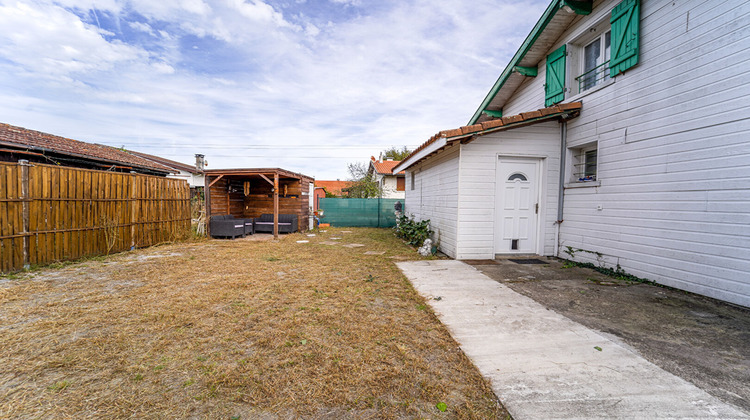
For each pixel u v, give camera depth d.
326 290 4.18
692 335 2.76
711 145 3.85
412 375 2.11
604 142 5.48
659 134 4.50
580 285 4.44
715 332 2.82
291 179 12.91
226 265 5.79
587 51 6.38
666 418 1.65
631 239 4.93
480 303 3.64
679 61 4.23
